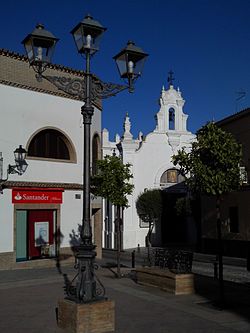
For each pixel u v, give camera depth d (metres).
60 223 20.45
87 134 8.17
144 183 37.19
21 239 19.33
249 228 24.86
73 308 7.86
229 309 9.91
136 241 36.34
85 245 8.01
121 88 9.01
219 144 10.73
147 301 10.84
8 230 18.58
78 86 8.60
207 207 29.22
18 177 19.06
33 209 19.58
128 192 16.22
